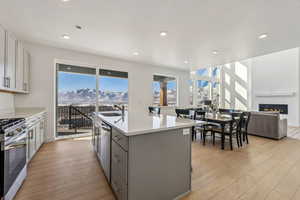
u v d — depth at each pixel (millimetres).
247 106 8125
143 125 1617
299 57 6496
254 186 1945
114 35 3027
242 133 4102
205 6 2037
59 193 1786
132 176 1363
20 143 1900
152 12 2205
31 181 2029
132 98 5199
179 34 2938
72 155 2955
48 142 3760
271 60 7316
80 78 4355
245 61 8234
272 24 2496
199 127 4059
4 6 2070
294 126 6500
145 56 4477
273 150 3336
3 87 2268
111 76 4848
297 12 2131
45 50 3686
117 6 2066
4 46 2301
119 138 1548
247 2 1932
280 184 1992
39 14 2281
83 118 4457
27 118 2283
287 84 6816
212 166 2518
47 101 3727
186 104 6797
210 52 4016
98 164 2570
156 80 6027
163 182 1570
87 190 1851
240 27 2617
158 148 1525
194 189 1875
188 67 6023
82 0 1942
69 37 3145
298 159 2824
